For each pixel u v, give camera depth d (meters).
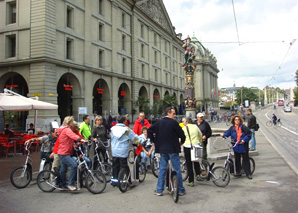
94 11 30.09
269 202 5.47
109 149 14.25
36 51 22.84
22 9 23.70
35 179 7.74
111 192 6.46
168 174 6.27
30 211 5.16
